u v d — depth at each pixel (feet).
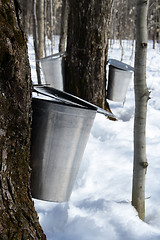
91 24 14.92
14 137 4.98
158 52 58.23
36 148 6.15
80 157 6.61
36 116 6.00
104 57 15.56
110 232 6.69
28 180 5.42
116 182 9.34
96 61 15.30
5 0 4.72
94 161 10.48
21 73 4.91
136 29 6.83
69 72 15.69
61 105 5.91
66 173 6.44
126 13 62.69
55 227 6.88
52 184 6.41
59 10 79.56
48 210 7.45
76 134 6.20
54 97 5.83
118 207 7.39
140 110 7.05
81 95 15.52
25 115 5.10
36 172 6.31
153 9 60.34
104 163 10.48
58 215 7.22
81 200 8.07
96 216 7.16
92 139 12.66
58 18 83.05
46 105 5.92
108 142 12.57
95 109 6.36
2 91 4.74
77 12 14.94
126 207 7.43
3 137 4.82
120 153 11.41
